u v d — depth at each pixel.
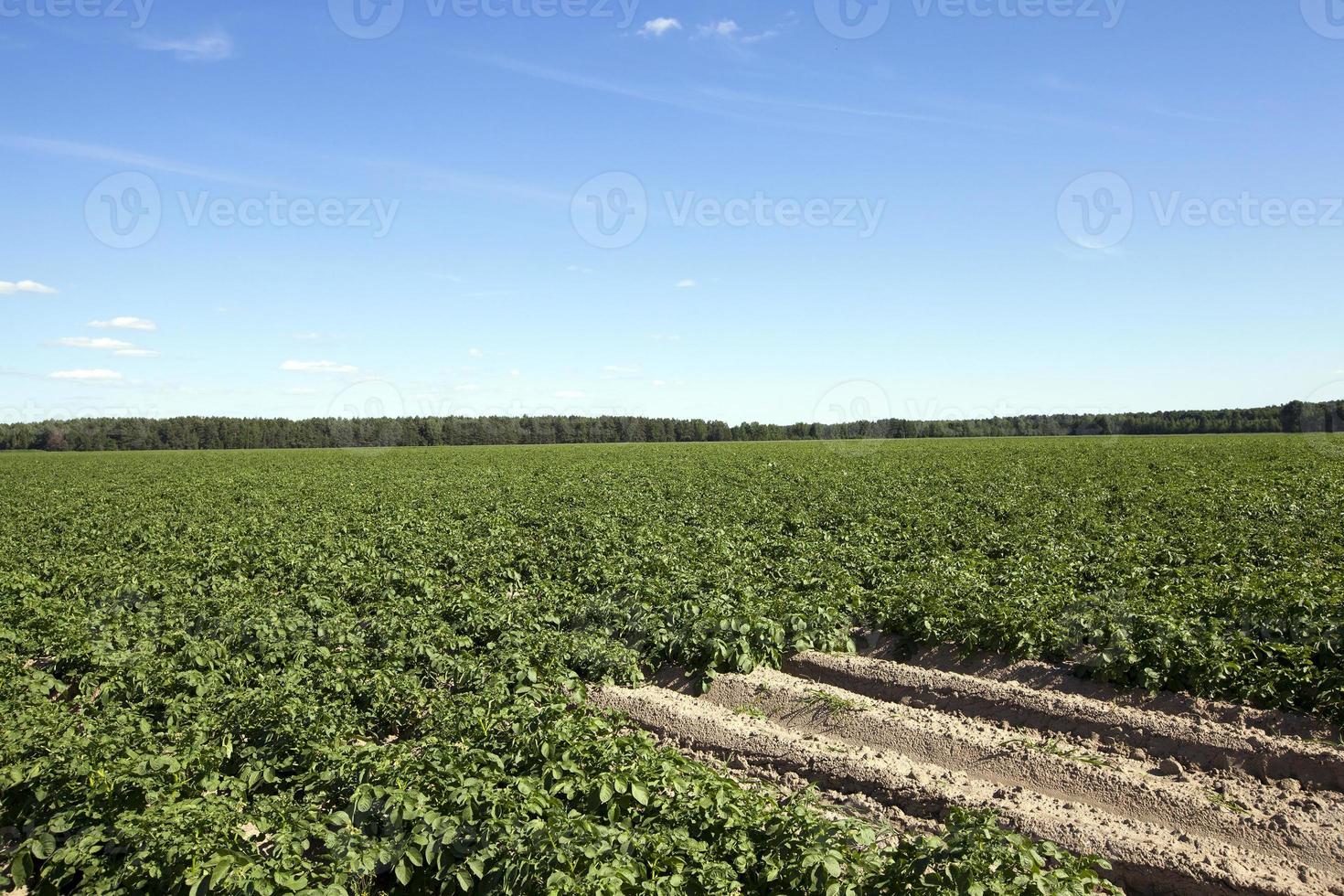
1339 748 10.12
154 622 16.08
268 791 10.00
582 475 51.59
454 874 7.65
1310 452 49.50
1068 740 11.30
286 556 22.05
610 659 14.06
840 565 19.38
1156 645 12.38
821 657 14.45
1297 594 13.64
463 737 10.61
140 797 8.76
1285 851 8.46
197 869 7.43
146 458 86.31
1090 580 17.64
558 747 9.58
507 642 14.41
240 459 81.56
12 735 10.08
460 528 27.52
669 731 12.31
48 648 14.70
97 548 26.67
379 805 8.69
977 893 6.90
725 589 16.92
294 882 7.28
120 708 11.90
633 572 18.38
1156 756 10.70
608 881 7.01
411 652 14.09
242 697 11.40
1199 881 8.02
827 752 11.01
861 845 8.06
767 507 30.22
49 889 8.12
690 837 8.12
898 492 34.41
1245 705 11.41
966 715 12.33
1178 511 25.98
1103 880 8.06
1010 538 22.56
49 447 115.75
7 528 32.09
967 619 14.54
